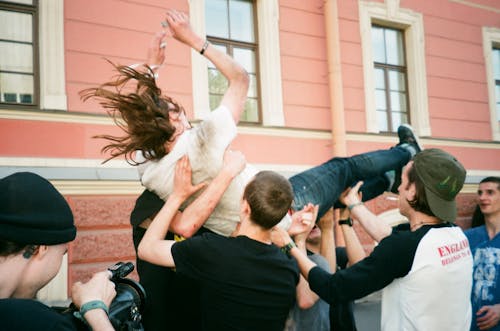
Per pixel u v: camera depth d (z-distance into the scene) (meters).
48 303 4.30
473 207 7.38
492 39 8.01
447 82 7.48
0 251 0.85
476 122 7.68
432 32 7.42
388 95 7.19
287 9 6.19
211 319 1.34
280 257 1.40
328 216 2.13
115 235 4.72
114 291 1.07
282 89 6.06
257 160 5.78
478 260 2.28
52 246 0.91
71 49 4.68
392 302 1.45
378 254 1.40
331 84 6.30
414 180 1.51
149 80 1.59
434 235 1.42
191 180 1.54
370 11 6.86
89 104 4.71
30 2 4.65
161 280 1.64
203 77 5.42
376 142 6.71
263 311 1.33
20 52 4.59
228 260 1.33
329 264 2.01
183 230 1.44
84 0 4.78
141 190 4.85
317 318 1.75
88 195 4.61
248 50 6.08
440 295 1.37
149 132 1.50
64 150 4.55
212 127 1.50
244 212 1.42
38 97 4.60
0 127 4.30
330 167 2.30
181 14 1.68
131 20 5.02
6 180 0.89
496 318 2.04
